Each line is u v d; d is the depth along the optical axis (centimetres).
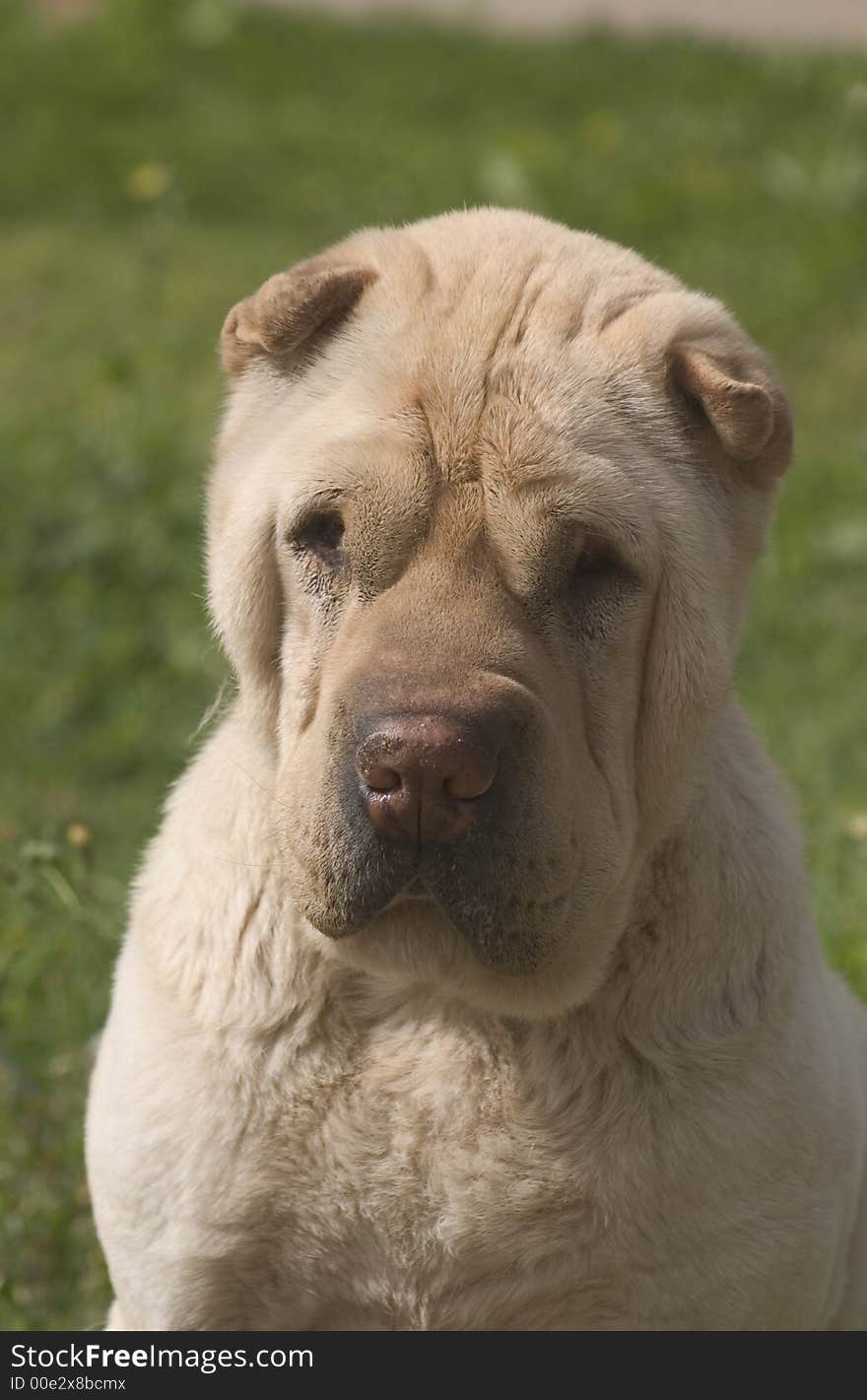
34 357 1895
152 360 1873
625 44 2645
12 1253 859
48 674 1428
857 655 1416
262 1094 653
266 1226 661
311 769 604
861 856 1073
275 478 642
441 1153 649
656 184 2120
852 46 2614
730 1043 652
